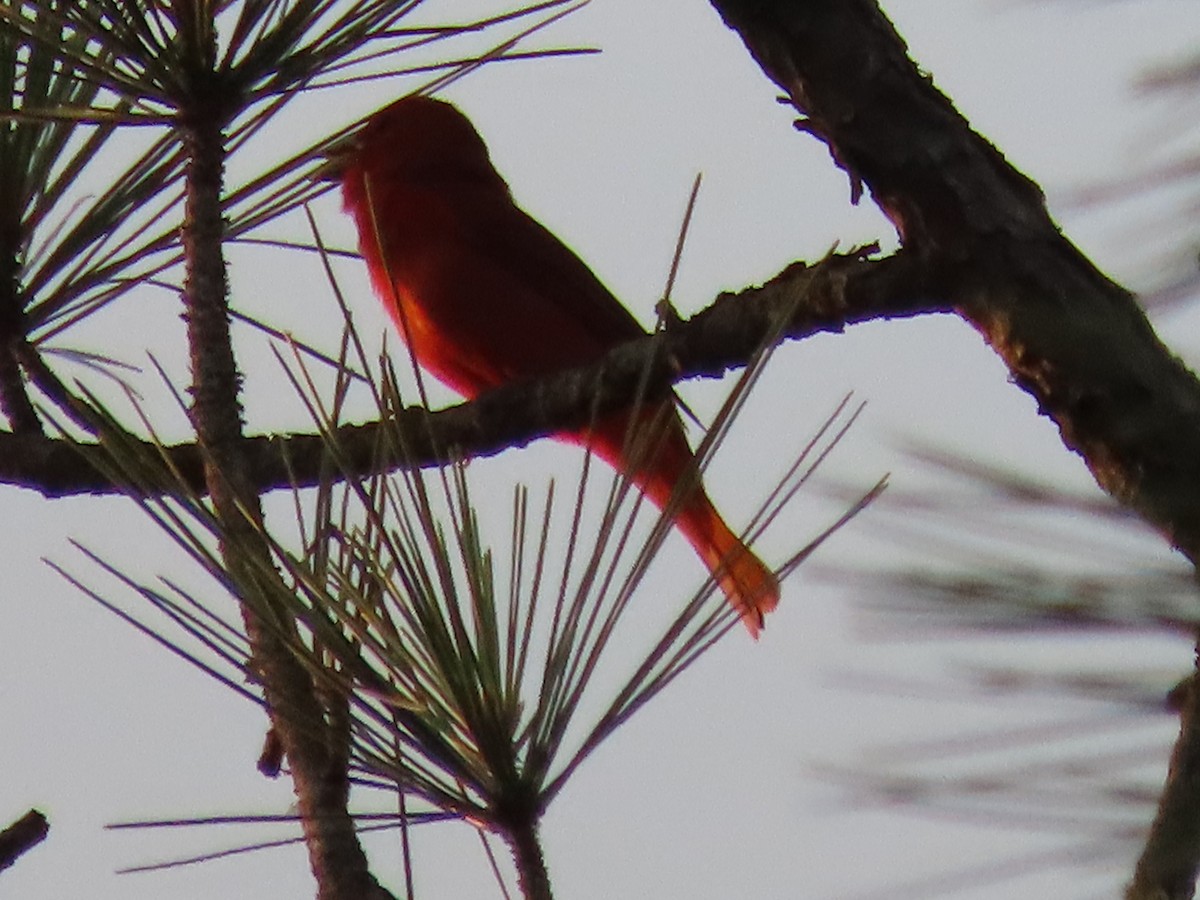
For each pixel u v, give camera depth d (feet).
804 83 14.11
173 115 21.11
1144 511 9.82
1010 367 12.60
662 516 15.26
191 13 20.79
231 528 16.57
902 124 13.70
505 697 15.11
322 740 15.61
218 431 19.74
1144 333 11.79
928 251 13.67
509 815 15.06
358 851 15.43
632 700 15.16
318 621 15.55
